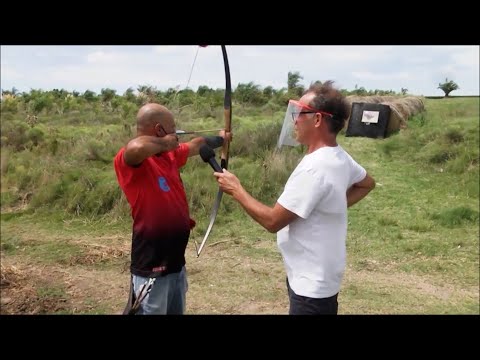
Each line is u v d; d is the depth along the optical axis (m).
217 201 2.91
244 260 5.41
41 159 8.73
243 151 9.13
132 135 10.01
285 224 2.26
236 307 4.23
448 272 5.03
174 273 2.54
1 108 14.97
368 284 4.75
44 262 5.28
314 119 2.29
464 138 9.58
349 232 6.20
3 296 4.34
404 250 5.61
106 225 6.64
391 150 9.80
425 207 7.04
